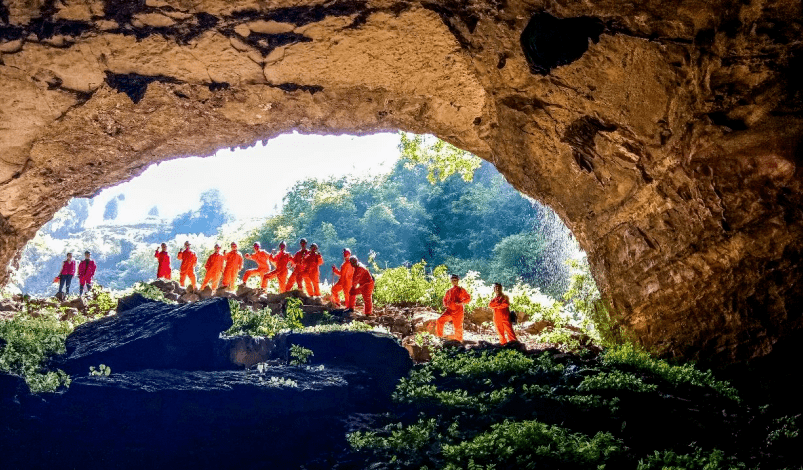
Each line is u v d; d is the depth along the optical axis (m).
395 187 57.72
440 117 18.50
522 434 9.98
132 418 9.63
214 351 11.25
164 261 22.66
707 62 11.98
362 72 16.94
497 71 15.70
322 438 10.23
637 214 14.91
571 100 14.89
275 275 19.80
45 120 17.81
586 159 15.52
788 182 11.87
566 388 11.66
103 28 15.53
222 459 9.69
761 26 11.17
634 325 15.37
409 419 10.91
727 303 13.12
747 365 12.67
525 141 16.89
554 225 44.84
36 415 9.41
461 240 51.88
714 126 12.28
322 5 15.04
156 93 17.48
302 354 11.95
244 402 10.04
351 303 18.14
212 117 18.44
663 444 10.41
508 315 16.56
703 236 13.27
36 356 10.51
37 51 15.92
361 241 54.12
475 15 14.72
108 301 18.59
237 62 16.53
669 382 12.39
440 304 22.61
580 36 13.52
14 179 19.30
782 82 11.47
